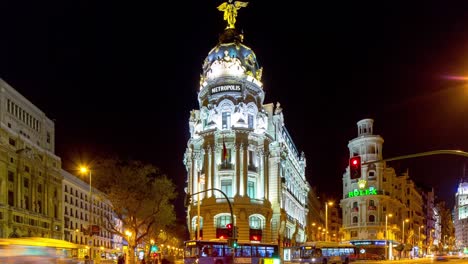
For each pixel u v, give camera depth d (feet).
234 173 260.83
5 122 246.27
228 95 269.23
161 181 207.21
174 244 445.78
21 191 256.52
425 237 586.04
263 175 270.46
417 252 496.23
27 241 82.89
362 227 398.62
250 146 269.03
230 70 273.75
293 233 332.60
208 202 257.55
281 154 291.58
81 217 348.59
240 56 280.10
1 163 235.81
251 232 257.96
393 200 416.46
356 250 261.85
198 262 175.83
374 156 409.28
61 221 307.58
